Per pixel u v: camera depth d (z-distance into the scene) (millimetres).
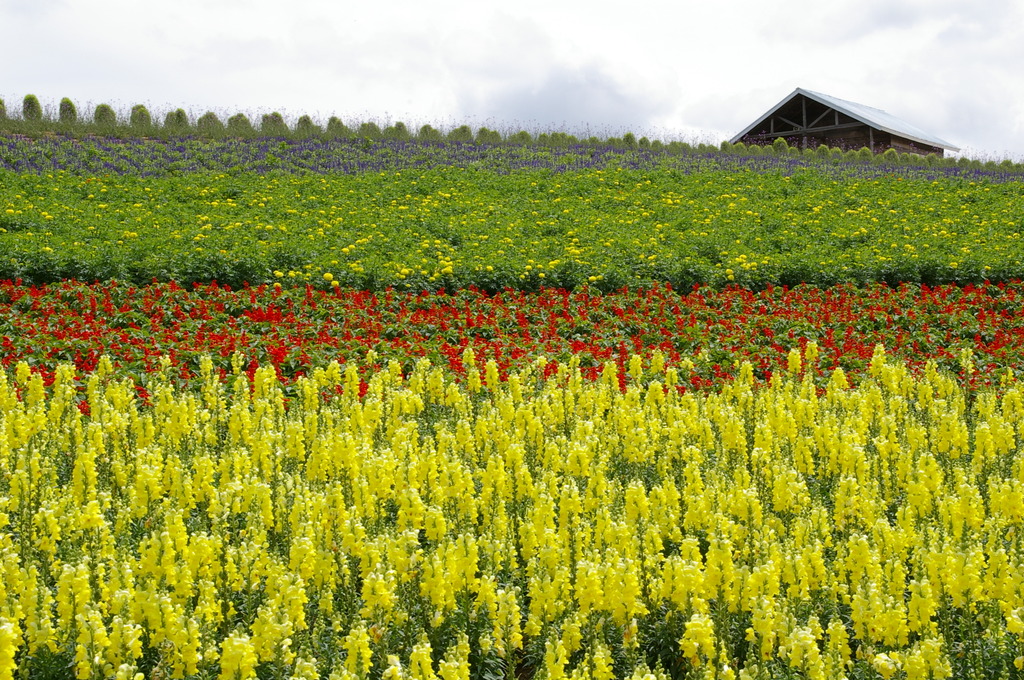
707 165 34812
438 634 4902
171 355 11367
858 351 13094
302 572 4934
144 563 4703
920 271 18844
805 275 18484
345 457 6520
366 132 39438
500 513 5949
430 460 6379
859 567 5070
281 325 13570
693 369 12398
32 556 5199
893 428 7684
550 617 4766
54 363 11320
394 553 4875
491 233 21609
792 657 4367
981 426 7500
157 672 4340
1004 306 16516
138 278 15836
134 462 6531
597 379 10727
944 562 5043
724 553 4895
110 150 31250
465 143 37906
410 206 24797
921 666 4273
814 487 7215
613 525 5246
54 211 20953
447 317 14445
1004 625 4992
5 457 6648
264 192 25672
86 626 4141
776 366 12148
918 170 36844
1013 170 40469
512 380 8836
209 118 39625
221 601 4859
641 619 5000
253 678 4137
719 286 17969
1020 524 5895
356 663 4301
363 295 15570
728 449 7645
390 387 9117
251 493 5723
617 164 33969
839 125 52062
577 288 16812
